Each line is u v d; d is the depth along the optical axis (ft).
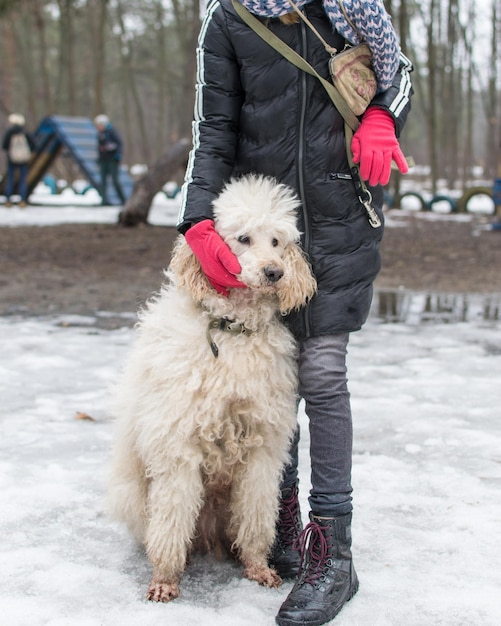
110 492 10.05
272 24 8.93
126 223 49.24
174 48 149.59
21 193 63.41
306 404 9.41
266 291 8.63
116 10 119.75
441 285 30.83
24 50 122.93
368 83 8.91
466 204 65.41
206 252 8.66
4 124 143.74
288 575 9.84
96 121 65.16
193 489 9.12
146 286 29.45
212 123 9.37
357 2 8.63
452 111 94.63
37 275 31.73
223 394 8.76
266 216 8.75
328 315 9.06
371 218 9.25
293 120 8.94
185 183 9.29
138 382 9.32
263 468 9.34
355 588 9.12
